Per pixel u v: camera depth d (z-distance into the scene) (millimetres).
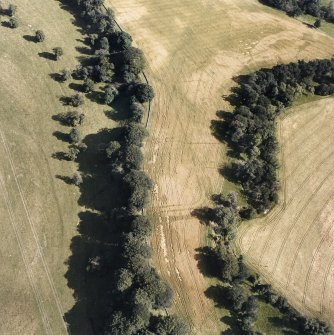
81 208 73938
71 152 78875
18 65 92125
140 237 67125
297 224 75250
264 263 70250
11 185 75562
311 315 66125
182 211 74000
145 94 85625
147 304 60844
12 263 67562
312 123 89938
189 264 68562
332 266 71250
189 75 94438
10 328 62125
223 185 78188
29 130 82625
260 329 64312
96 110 86812
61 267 67750
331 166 83875
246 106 89000
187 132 84562
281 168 82062
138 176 72875
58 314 63594
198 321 63531
